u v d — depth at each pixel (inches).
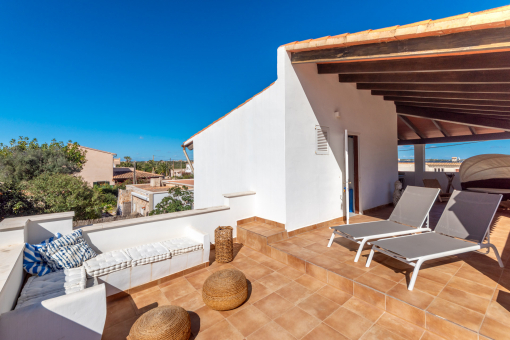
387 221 157.0
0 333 60.7
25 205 410.9
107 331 88.4
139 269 115.2
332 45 126.3
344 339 79.7
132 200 622.2
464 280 102.4
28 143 638.5
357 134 232.5
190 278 128.8
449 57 114.3
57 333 68.5
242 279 105.0
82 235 117.4
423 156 392.5
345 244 155.3
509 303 84.1
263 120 189.0
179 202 390.6
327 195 202.1
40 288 87.6
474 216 119.6
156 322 76.0
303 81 180.9
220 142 251.6
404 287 98.3
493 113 225.5
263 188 190.7
